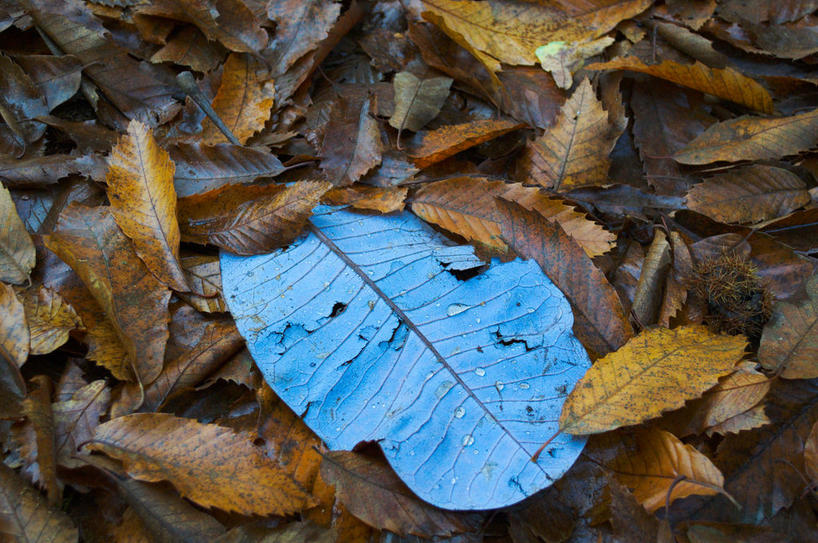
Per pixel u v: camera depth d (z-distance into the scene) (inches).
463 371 35.7
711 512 35.4
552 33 43.9
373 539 34.8
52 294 36.3
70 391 35.5
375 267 37.1
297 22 42.0
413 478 34.5
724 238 39.4
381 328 36.2
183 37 42.1
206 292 37.2
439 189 38.8
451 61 43.1
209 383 36.2
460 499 34.4
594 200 40.1
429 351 35.9
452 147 39.6
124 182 36.5
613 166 42.2
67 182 39.0
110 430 34.4
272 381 35.6
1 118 39.9
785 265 39.3
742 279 38.0
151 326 36.1
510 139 41.9
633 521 34.1
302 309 36.4
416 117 41.4
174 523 33.7
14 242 36.7
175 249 36.7
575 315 37.2
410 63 43.2
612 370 35.4
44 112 40.1
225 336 36.7
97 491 34.5
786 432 36.4
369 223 38.1
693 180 41.8
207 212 37.8
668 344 35.9
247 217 37.3
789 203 40.4
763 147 41.1
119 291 36.2
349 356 35.9
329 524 34.8
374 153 39.7
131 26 42.1
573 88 43.0
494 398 35.4
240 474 34.0
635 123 42.8
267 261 37.1
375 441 34.9
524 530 34.8
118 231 36.7
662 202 40.1
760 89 41.9
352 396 35.5
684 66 41.9
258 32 41.7
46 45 41.7
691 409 36.1
